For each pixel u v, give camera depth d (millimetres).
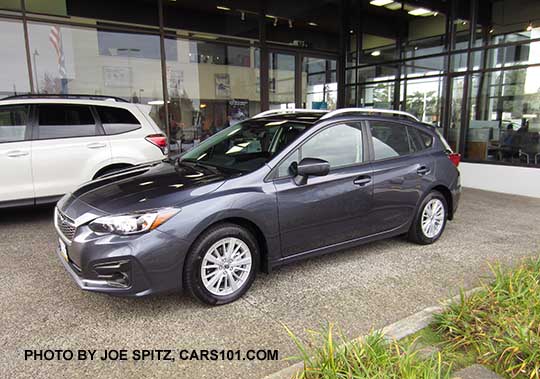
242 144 4066
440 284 3682
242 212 3232
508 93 8305
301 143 3705
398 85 10188
